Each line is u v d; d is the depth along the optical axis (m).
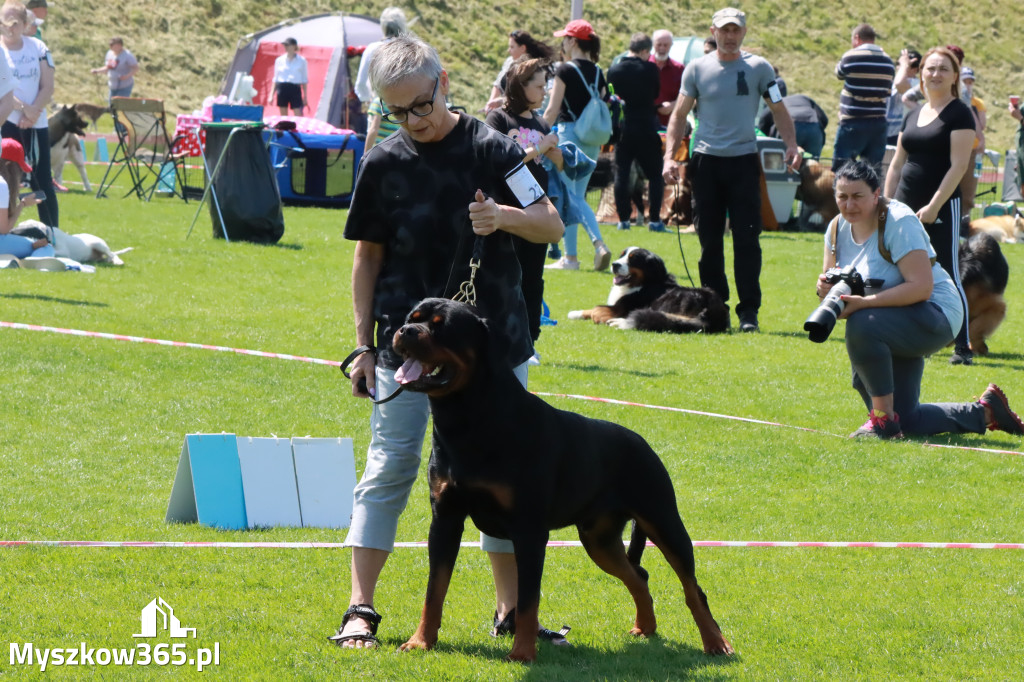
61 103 40.91
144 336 11.85
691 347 13.27
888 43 53.41
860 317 9.74
